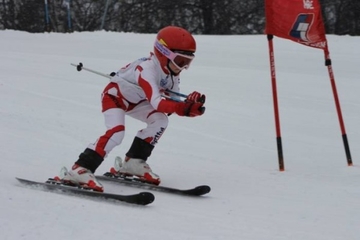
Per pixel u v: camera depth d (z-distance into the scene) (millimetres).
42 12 55688
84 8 57219
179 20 57562
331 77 12586
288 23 12078
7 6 55781
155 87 9430
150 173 10453
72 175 9633
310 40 12281
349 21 51875
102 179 10797
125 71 10031
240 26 56875
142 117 10430
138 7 57594
